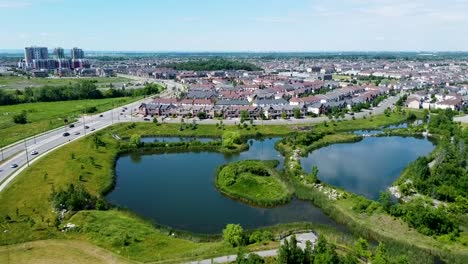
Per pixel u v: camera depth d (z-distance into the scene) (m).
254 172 145.62
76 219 106.44
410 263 83.69
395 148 190.62
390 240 97.56
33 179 137.38
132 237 96.94
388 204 110.75
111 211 115.94
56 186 131.38
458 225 102.12
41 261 85.38
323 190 129.25
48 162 156.25
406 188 126.88
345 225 108.62
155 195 132.38
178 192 135.00
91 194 128.50
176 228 107.94
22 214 110.12
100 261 85.75
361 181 142.88
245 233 98.06
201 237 101.69
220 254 88.25
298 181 137.88
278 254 81.94
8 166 152.62
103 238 95.88
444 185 123.06
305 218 113.88
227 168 150.12
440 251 91.44
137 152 184.00
